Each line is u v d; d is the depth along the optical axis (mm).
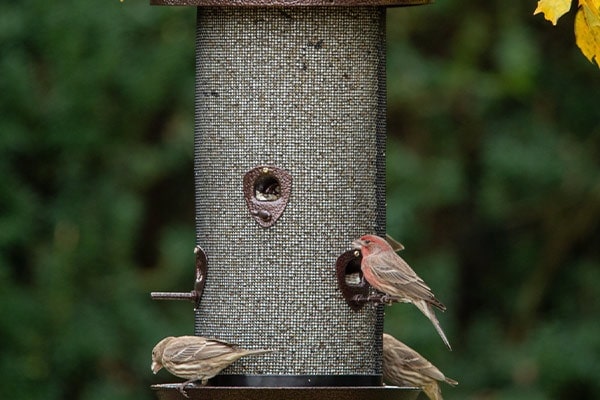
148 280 16797
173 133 16891
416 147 17375
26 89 16641
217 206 10656
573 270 18031
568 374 17312
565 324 17734
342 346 10492
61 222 16734
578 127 17969
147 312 16672
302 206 10539
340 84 10617
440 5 17500
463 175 17328
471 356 17547
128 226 16672
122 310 16594
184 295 10742
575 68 17969
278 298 10477
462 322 17859
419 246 17234
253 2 10273
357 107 10648
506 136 17625
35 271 16609
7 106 16688
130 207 16688
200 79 10820
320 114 10594
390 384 11961
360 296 10539
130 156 16781
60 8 16750
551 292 18062
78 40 16719
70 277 16578
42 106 16750
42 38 16750
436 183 17016
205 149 10742
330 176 10586
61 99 16672
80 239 16688
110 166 16812
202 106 10789
